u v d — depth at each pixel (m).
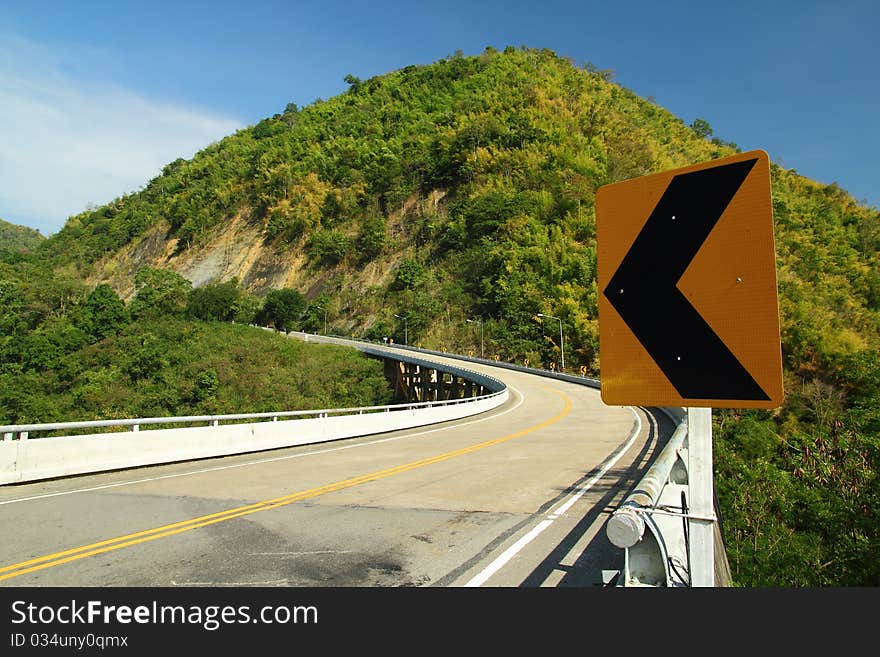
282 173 156.25
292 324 115.56
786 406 46.72
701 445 2.30
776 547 15.63
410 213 131.88
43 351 72.38
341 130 184.12
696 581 2.27
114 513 7.58
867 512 16.53
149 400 60.44
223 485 9.73
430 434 19.64
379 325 102.94
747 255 1.99
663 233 2.16
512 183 119.75
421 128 160.88
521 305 85.50
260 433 14.88
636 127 152.25
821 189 140.12
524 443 16.25
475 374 51.09
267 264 144.00
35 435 51.91
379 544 6.02
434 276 109.31
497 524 6.87
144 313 101.19
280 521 7.06
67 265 175.12
